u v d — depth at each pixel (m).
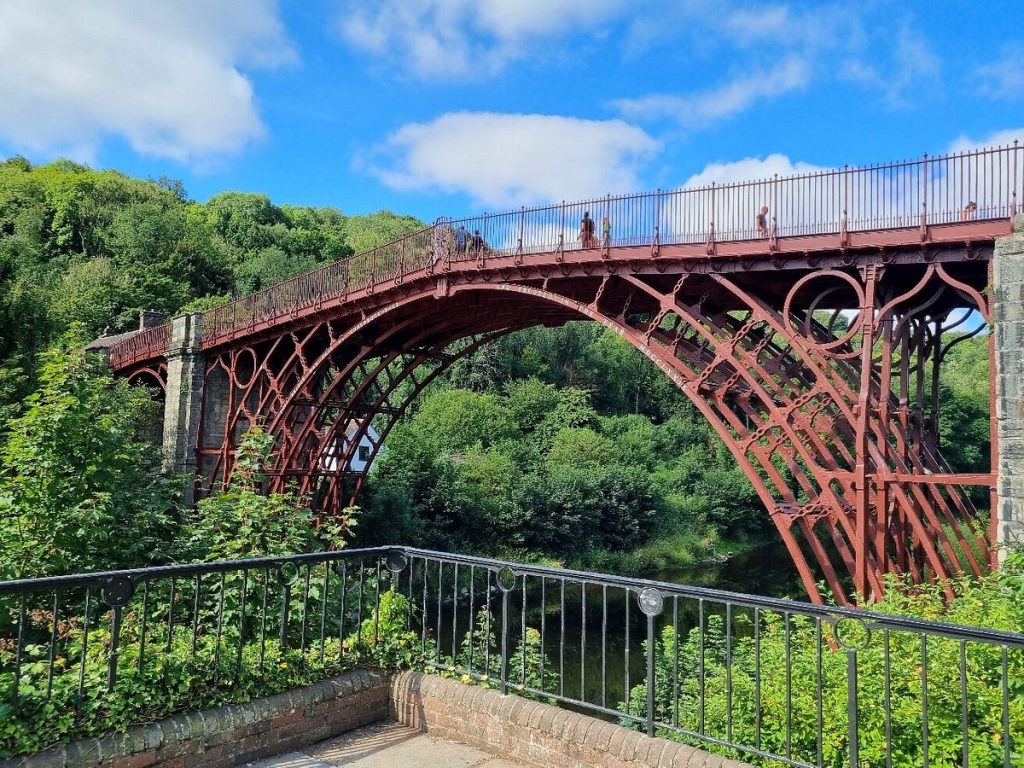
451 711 4.78
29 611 6.82
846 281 12.25
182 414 25.34
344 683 4.90
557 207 15.62
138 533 8.05
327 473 23.66
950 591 9.48
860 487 10.62
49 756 3.58
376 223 112.31
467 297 18.27
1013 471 9.14
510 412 53.66
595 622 24.45
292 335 22.59
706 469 52.06
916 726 5.22
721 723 7.81
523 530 35.72
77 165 86.94
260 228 77.06
